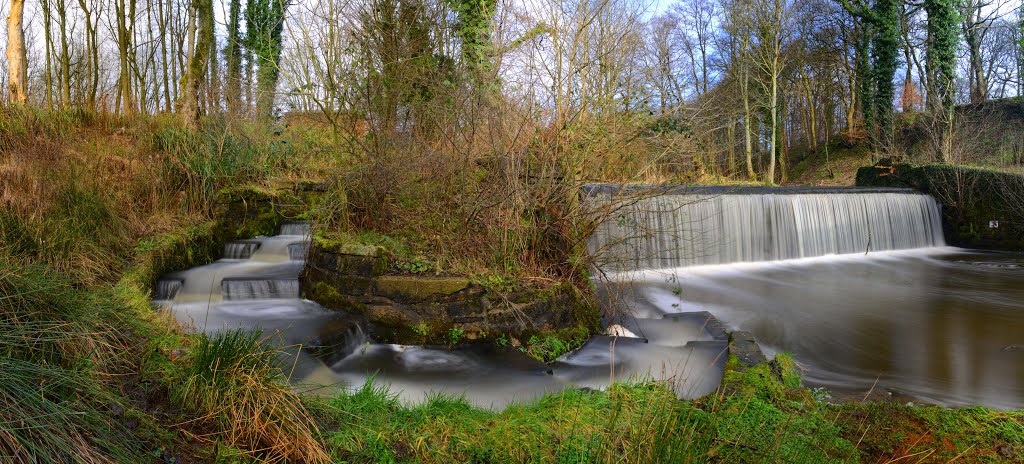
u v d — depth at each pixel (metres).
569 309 6.39
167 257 7.89
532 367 5.44
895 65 24.67
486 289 6.11
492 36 7.09
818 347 6.72
